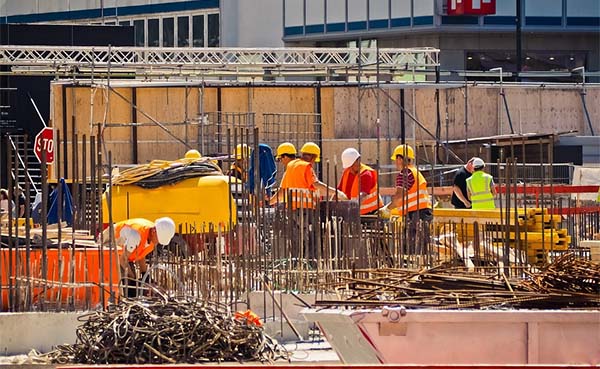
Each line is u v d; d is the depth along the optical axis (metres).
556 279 29.80
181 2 151.62
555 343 26.00
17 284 36.69
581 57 136.50
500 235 49.78
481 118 91.19
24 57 87.38
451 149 87.19
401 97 89.06
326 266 41.38
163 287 39.56
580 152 88.69
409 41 135.25
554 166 84.31
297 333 36.91
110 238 36.56
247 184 46.41
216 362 29.47
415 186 50.25
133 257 39.09
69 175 83.56
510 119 90.31
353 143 88.81
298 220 45.31
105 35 99.19
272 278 40.72
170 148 87.69
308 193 48.91
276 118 88.00
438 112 87.31
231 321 30.83
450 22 131.38
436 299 28.44
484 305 27.78
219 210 51.59
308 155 50.28
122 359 29.50
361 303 27.53
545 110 92.69
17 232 37.12
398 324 25.91
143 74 88.62
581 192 68.69
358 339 25.98
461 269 33.62
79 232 42.97
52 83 85.69
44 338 35.00
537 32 133.75
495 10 131.38
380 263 43.00
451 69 132.88
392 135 89.81
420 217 50.06
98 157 38.97
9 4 164.25
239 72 89.44
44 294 36.81
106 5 157.50
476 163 58.56
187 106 86.88
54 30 98.12
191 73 89.31
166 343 29.64
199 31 150.38
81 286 36.72
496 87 91.00
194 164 52.59
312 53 88.31
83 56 87.88
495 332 25.95
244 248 39.94
